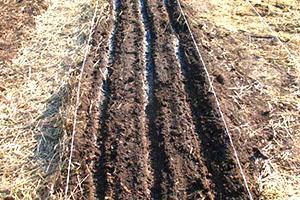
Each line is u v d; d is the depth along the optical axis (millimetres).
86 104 2143
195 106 2102
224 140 1908
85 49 2541
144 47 2543
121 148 1893
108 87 2254
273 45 2545
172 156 1851
